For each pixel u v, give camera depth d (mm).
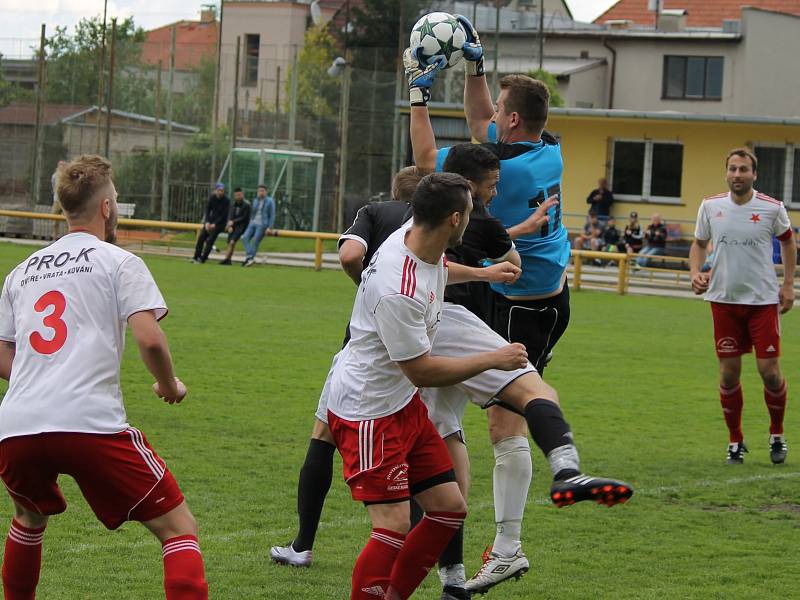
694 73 87438
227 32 113250
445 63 11812
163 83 74312
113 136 70688
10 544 9180
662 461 17156
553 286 12148
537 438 9188
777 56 86125
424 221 8969
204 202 69062
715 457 17656
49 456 8461
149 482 8625
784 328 37750
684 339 33219
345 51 72500
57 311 8633
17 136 65875
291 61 76000
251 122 73125
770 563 11961
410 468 9453
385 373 9227
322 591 10648
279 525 12789
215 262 55000
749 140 67875
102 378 8594
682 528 13383
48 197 65375
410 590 9469
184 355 25844
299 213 67812
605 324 36406
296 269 52969
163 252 59156
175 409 19531
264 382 22703
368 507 9359
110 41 71938
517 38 76250
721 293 17375
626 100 88438
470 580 10742
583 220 70125
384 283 8977
